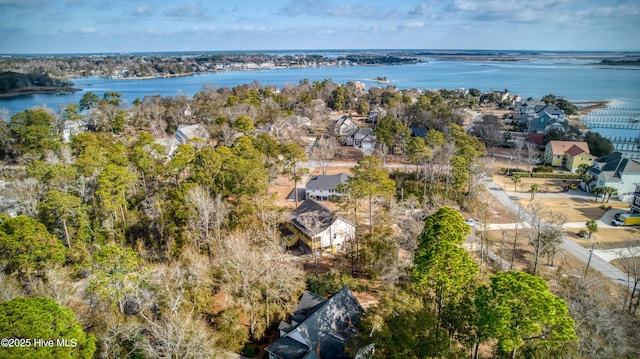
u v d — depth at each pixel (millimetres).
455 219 31500
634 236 52812
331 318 31141
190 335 26422
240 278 32656
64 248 38781
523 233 54438
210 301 34031
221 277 34375
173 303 29125
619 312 33656
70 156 66875
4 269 34094
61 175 48969
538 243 43938
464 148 66062
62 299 29531
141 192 54625
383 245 41062
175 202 43031
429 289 32750
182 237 41469
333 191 63312
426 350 23500
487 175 70625
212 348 27500
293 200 64750
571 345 25734
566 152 83188
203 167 49562
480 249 49250
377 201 58594
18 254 34312
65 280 33625
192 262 33906
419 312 26516
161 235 44531
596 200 66062
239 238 36969
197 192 42344
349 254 46312
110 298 30328
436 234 30516
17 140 80312
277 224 50344
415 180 70688
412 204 53125
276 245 39250
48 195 42312
